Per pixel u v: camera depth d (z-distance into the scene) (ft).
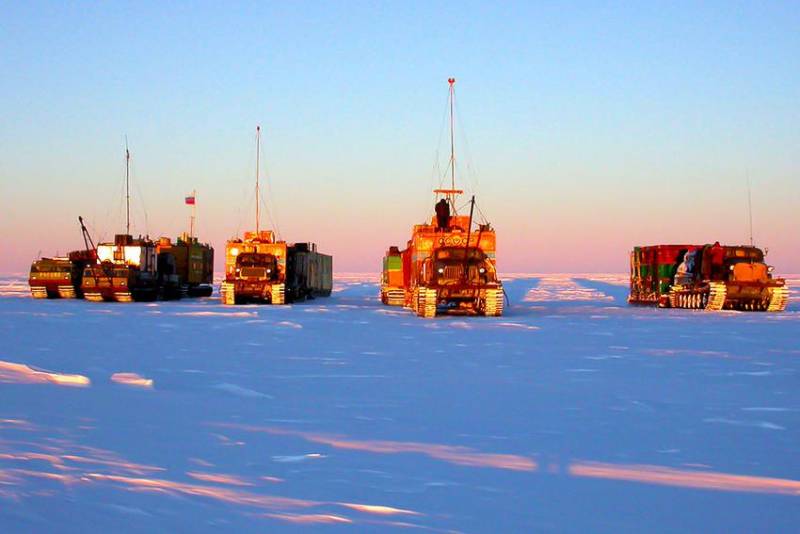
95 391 44.98
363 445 31.76
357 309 148.25
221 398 43.88
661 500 24.34
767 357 65.21
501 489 25.34
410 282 146.30
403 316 125.70
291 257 178.40
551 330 95.04
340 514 21.81
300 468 27.50
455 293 124.26
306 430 34.86
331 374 54.70
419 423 36.94
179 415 37.99
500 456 30.14
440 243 135.44
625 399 44.21
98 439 31.12
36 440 30.12
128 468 26.00
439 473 27.27
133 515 20.47
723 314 130.52
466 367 58.90
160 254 186.91
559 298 218.18
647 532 21.30
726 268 143.84
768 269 142.61
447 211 142.00
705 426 36.55
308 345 75.87
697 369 57.57
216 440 31.96
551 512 22.91
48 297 184.55
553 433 34.76
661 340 81.20
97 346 72.64
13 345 72.13
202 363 60.39
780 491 25.50
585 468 28.37
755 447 32.12
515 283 377.91
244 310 138.10
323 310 140.26
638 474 27.58
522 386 49.21
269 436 33.22
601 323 107.55
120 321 107.65
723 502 24.20
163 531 19.36
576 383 50.55
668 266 162.91
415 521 21.50
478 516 22.30
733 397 45.03
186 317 117.39
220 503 22.29
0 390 43.83
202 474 25.85
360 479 26.12
